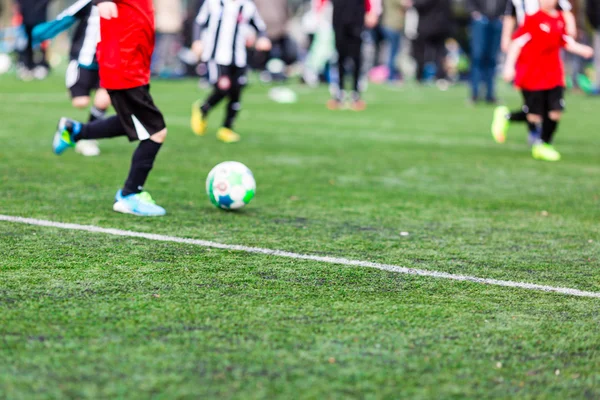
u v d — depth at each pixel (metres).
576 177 12.88
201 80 30.58
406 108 25.34
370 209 9.85
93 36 11.73
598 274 7.20
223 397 4.35
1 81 29.25
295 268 7.00
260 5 34.72
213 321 5.54
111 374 4.60
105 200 9.66
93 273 6.58
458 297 6.33
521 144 17.05
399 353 5.08
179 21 35.31
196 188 10.78
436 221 9.29
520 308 6.10
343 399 4.38
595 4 30.14
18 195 9.73
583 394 4.57
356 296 6.25
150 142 8.95
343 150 15.17
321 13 33.88
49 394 4.32
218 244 7.77
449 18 36.03
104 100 12.10
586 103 28.25
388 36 37.72
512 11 15.15
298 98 27.70
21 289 6.08
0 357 4.79
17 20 32.06
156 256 7.21
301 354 4.99
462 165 13.82
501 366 4.93
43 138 14.94
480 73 27.48
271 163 13.28
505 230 8.94
